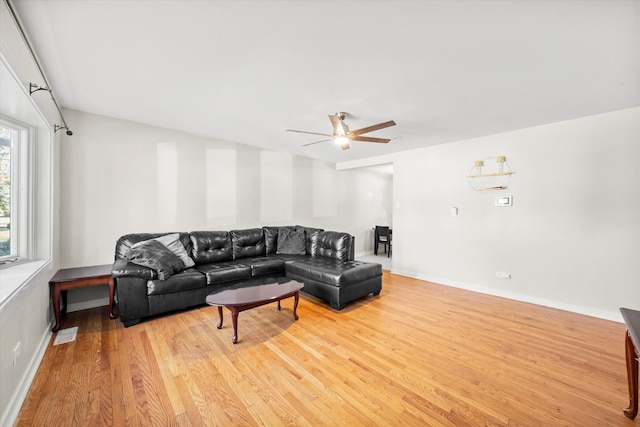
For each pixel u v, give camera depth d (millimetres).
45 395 1634
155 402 1591
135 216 3535
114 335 2443
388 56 1907
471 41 1718
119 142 3400
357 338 2424
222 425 1432
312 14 1502
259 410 1544
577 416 1509
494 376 1873
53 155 2461
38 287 2096
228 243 3996
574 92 2418
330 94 2535
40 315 2162
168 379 1812
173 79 2322
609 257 2885
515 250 3545
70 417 1465
